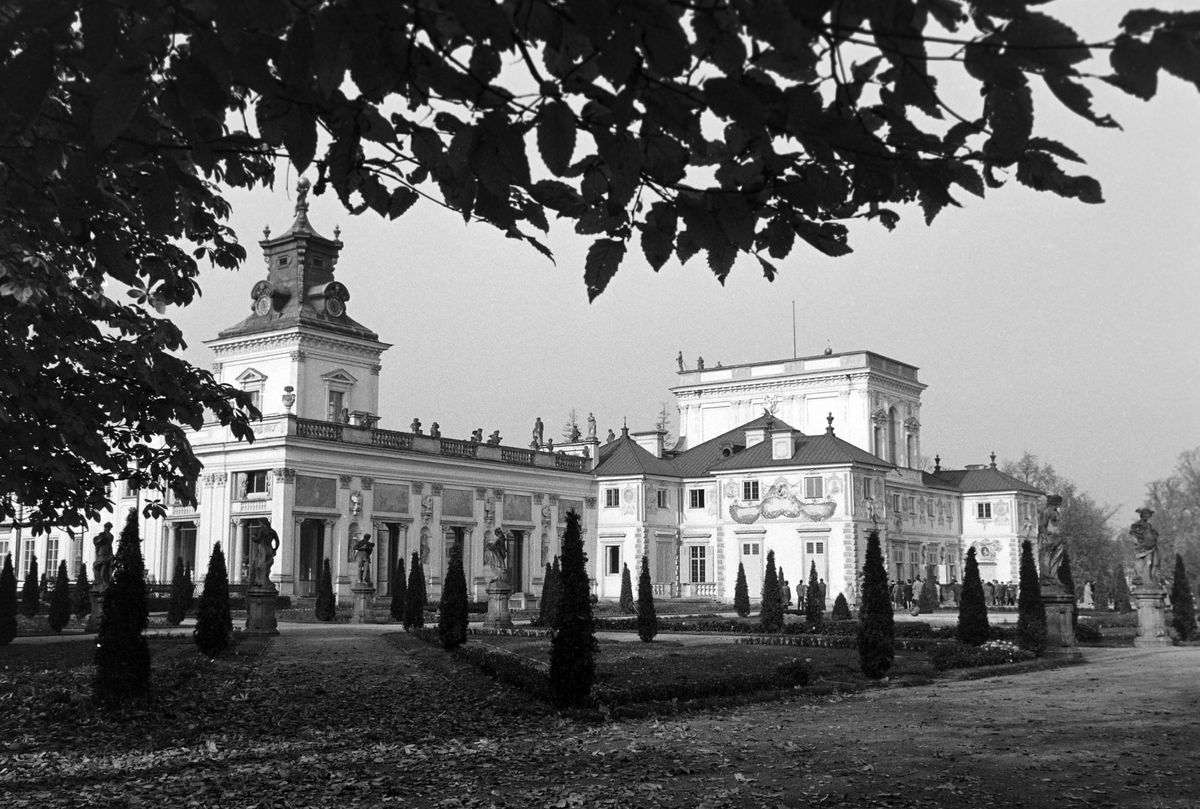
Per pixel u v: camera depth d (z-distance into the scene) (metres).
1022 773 11.55
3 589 31.12
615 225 5.76
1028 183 4.86
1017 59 3.99
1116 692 19.97
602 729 15.38
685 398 89.00
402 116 5.20
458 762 12.55
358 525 59.19
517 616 53.38
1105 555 100.00
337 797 10.63
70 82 5.52
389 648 29.53
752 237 5.40
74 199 6.94
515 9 4.16
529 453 71.69
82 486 14.73
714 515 75.31
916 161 4.92
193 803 10.39
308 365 65.81
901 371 85.75
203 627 25.44
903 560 74.25
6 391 10.91
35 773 12.01
